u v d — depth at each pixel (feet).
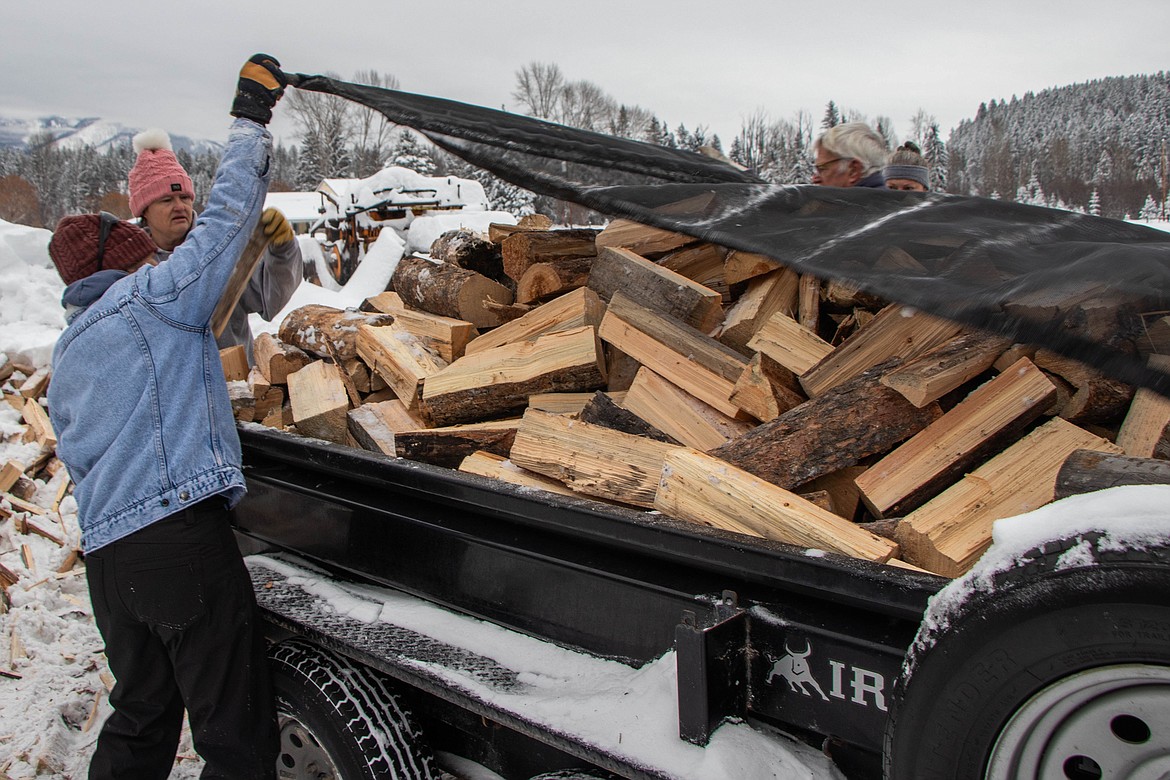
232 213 7.05
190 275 6.90
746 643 5.33
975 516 6.10
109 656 7.38
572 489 7.60
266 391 11.58
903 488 6.56
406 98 7.80
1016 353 6.98
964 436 6.60
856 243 5.11
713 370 8.13
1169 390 3.91
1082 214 5.70
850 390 7.04
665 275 8.87
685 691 5.14
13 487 16.96
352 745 7.09
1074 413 6.72
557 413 8.77
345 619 7.54
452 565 7.03
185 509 6.86
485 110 7.86
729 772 4.92
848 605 4.98
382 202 39.83
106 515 6.84
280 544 8.80
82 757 10.51
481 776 7.52
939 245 4.99
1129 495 3.84
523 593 6.53
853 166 11.91
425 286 11.73
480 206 42.60
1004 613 3.90
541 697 5.95
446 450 8.79
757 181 8.21
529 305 11.13
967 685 4.04
